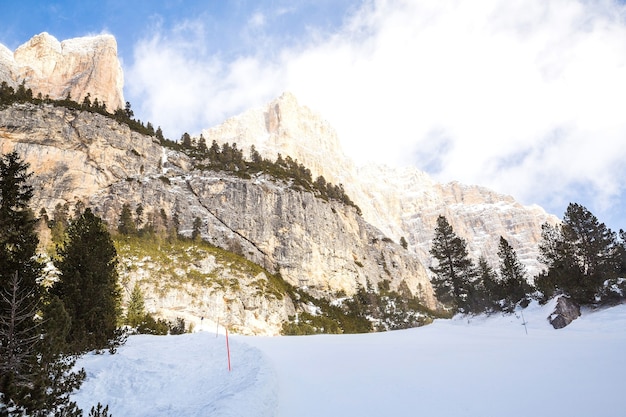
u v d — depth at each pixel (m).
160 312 64.19
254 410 9.50
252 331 69.38
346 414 10.12
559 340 21.84
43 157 97.12
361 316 91.75
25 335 12.50
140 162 115.62
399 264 139.25
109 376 15.86
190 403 12.41
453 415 9.34
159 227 94.56
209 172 124.19
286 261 104.00
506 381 12.09
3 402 10.27
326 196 136.75
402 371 15.07
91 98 179.62
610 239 37.84
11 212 14.62
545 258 44.47
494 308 43.19
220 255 86.62
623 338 19.95
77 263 21.58
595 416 8.41
